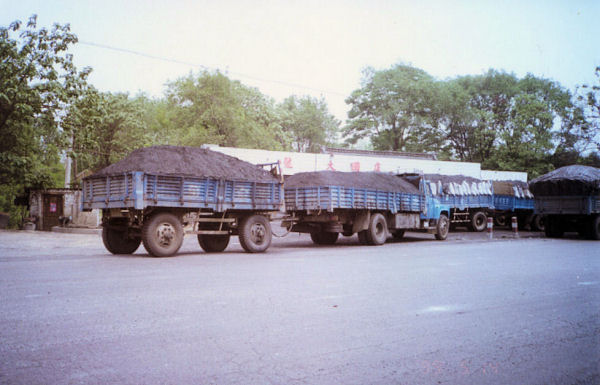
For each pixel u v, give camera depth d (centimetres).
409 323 498
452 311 562
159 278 782
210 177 1242
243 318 507
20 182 2698
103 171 1192
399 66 5531
